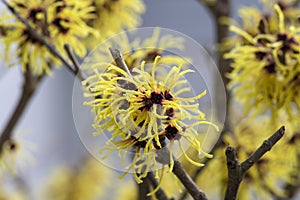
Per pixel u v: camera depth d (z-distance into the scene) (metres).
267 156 0.35
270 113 0.31
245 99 0.32
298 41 0.31
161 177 0.25
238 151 0.35
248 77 0.31
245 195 0.36
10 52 0.33
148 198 0.27
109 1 0.38
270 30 0.32
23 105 0.39
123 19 0.39
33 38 0.32
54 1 0.32
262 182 0.36
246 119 0.35
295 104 0.31
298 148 0.35
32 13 0.32
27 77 0.38
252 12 0.36
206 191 0.36
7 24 0.32
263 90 0.31
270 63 0.31
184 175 0.25
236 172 0.24
